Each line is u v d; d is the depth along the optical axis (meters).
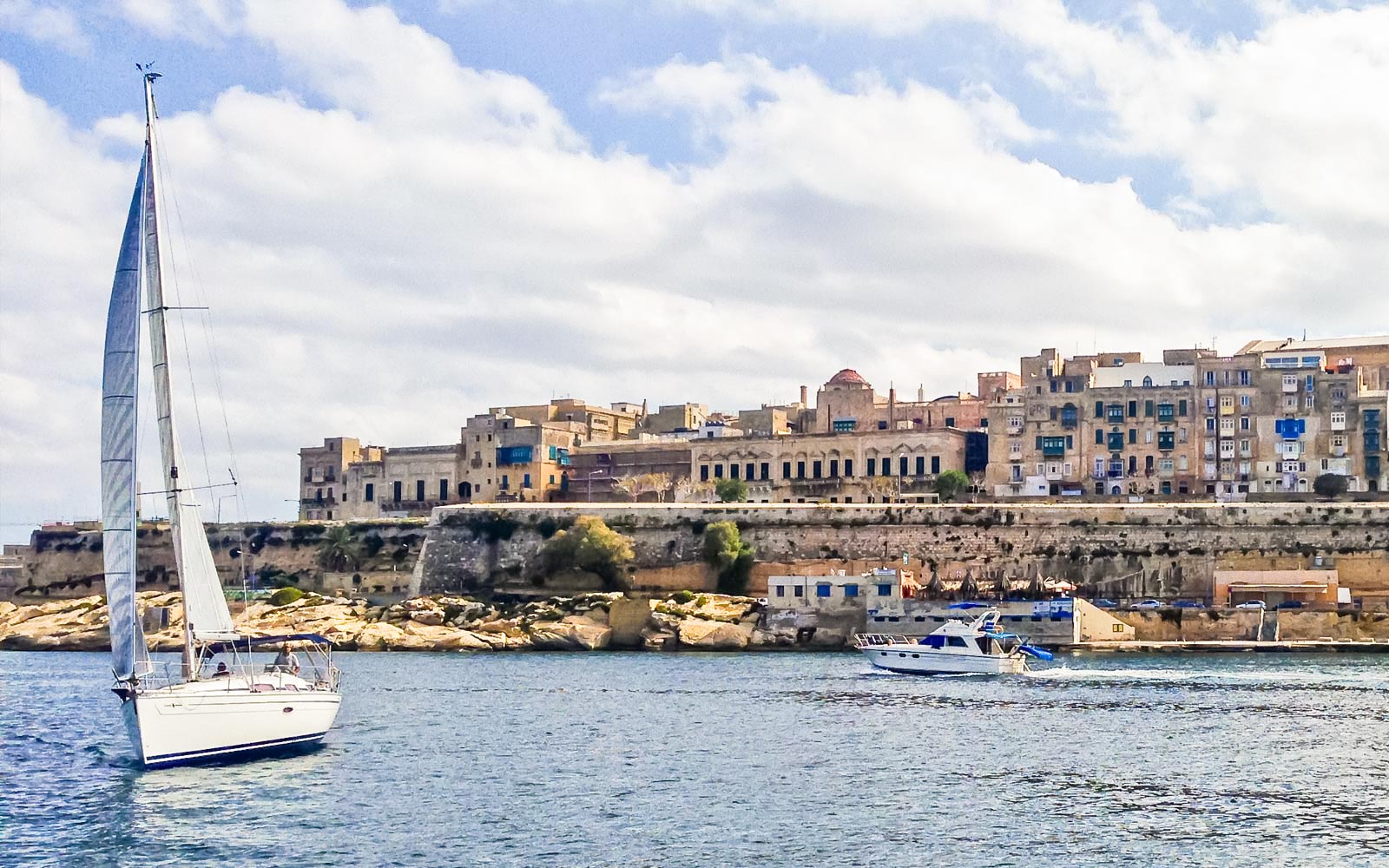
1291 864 53.88
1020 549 165.00
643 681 114.69
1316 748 78.12
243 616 161.50
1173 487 193.25
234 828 59.12
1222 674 117.94
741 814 61.75
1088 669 122.25
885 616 147.25
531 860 54.44
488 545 176.88
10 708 97.81
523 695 103.69
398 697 102.62
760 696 102.69
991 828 59.19
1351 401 188.88
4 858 54.91
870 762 74.06
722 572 168.00
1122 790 66.75
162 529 194.12
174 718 69.81
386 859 54.56
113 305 69.19
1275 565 159.00
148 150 70.94
